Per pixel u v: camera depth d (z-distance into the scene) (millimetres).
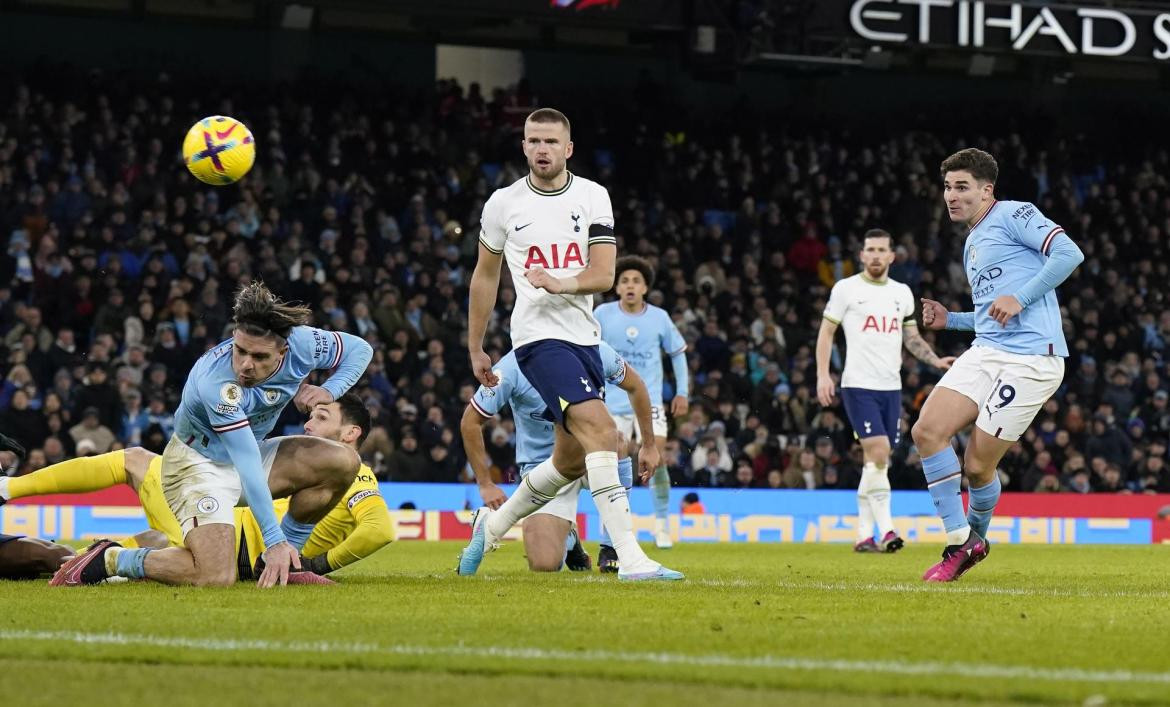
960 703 3918
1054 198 30672
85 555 7719
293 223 24594
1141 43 25547
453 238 26688
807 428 23531
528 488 9188
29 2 28094
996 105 33969
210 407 7367
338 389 7926
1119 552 16109
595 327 8375
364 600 6777
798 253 28312
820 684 4188
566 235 8227
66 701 3938
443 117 29219
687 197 29250
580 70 32219
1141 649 5051
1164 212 31750
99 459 8180
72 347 21219
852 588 8109
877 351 14703
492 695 4016
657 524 16094
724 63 24906
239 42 29875
